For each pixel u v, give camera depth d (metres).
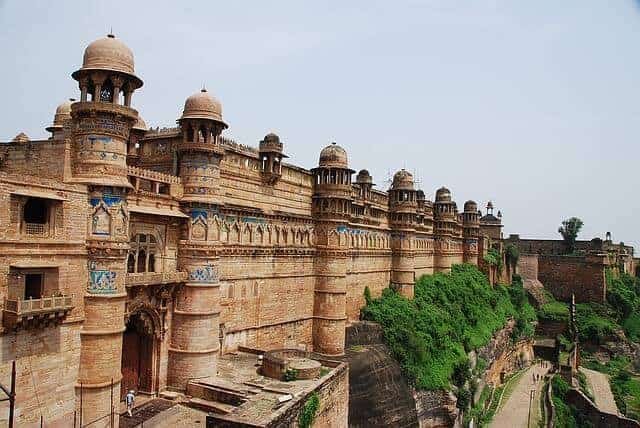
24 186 20.66
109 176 23.98
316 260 45.38
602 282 100.19
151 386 29.69
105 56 24.03
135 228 27.98
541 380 73.44
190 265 30.81
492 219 112.75
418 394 48.97
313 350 44.88
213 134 31.67
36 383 21.16
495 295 84.81
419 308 61.03
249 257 36.81
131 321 29.48
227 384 29.17
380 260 59.59
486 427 54.91
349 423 40.66
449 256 80.62
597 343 88.69
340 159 45.16
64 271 22.45
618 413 63.69
